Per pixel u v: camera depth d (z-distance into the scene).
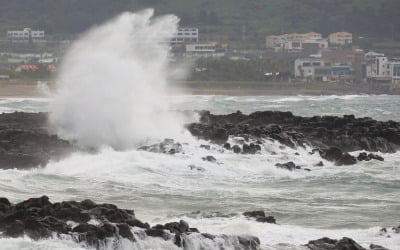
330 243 65.31
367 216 79.06
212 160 107.56
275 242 66.56
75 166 100.44
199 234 63.56
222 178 99.75
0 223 62.66
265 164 108.19
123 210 67.75
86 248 60.06
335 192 92.19
